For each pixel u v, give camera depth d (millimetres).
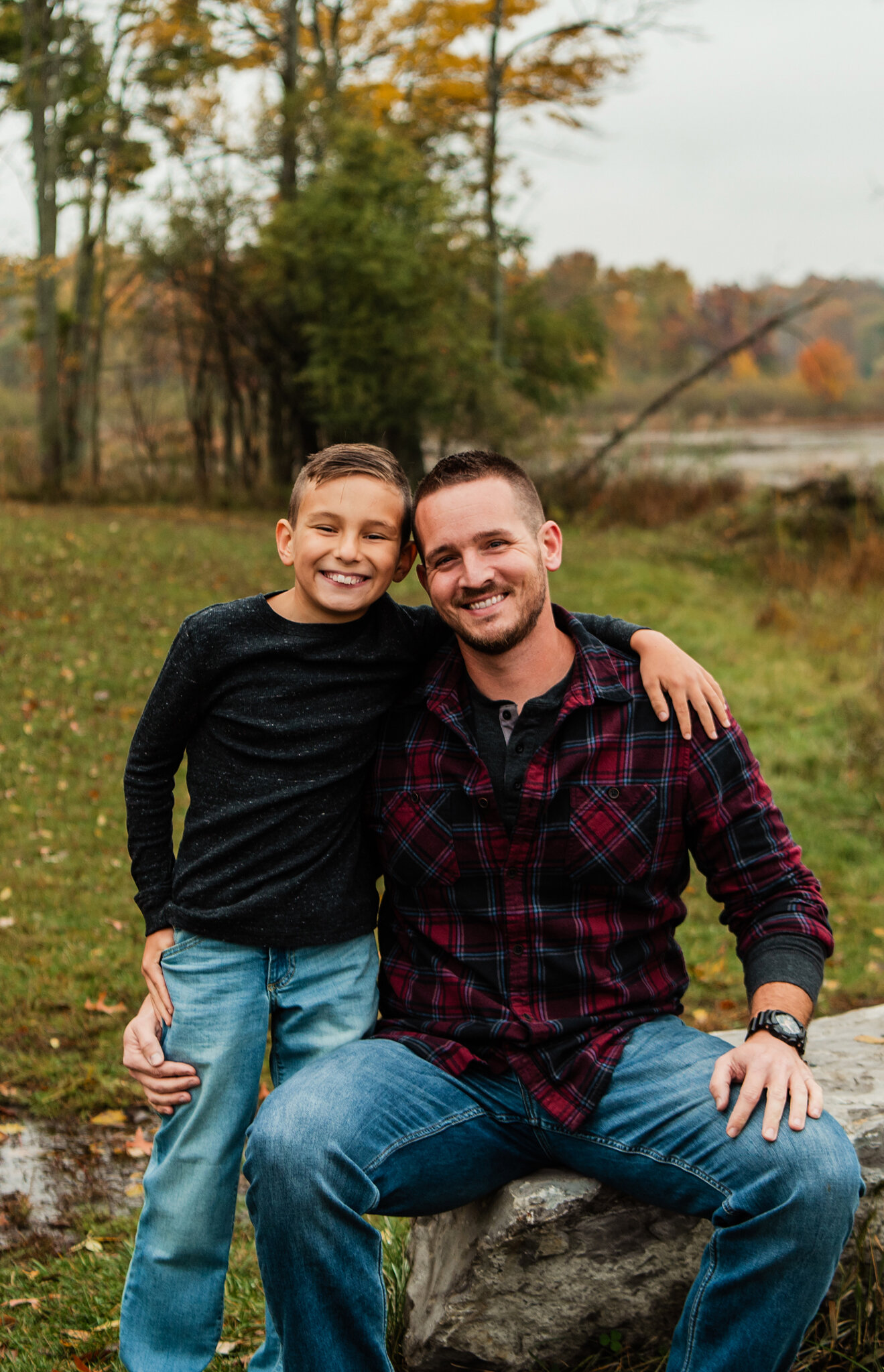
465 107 23344
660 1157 2035
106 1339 2611
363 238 18719
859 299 86000
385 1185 2059
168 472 22766
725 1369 1883
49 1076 4027
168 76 20281
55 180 20344
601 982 2189
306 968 2230
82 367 22266
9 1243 3152
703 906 6090
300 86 21281
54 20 20594
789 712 9172
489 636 2215
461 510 2229
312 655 2268
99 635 9648
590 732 2225
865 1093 2350
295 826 2221
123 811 6641
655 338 62188
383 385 19594
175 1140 2215
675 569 15547
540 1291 2154
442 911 2262
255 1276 2916
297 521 2328
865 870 6539
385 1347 1966
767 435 44188
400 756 2293
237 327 21703
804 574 14328
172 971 2238
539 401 24344
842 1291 2223
